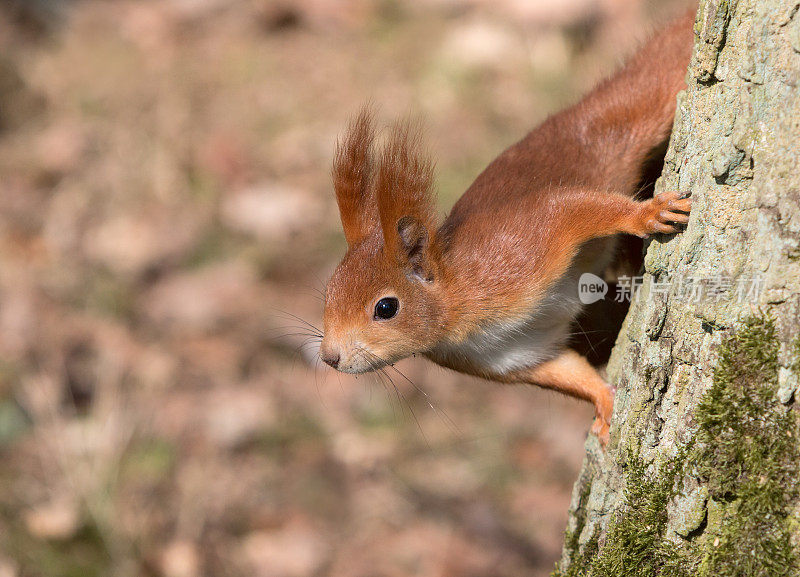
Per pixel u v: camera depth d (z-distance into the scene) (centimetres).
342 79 1570
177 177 1447
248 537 1041
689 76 463
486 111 1480
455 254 580
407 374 1221
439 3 1686
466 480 1120
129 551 984
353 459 1136
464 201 604
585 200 537
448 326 584
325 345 591
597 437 540
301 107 1541
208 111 1547
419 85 1545
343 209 611
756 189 403
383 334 583
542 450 1162
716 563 407
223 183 1444
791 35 390
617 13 1557
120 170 1459
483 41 1580
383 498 1092
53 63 1634
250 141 1504
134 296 1313
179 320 1282
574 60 1543
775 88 396
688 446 424
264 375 1227
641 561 439
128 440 1114
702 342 428
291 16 1691
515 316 569
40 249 1356
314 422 1179
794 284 388
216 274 1338
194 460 1109
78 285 1316
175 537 1018
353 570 1018
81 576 952
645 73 593
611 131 586
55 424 1120
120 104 1554
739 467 402
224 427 1148
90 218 1403
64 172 1461
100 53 1652
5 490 1029
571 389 580
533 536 1064
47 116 1557
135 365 1219
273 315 1285
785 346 389
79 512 1006
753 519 394
